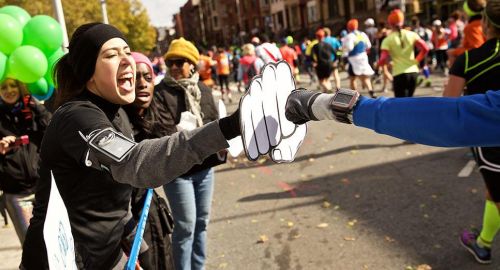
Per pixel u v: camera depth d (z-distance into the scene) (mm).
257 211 4469
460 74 2662
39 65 3041
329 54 11008
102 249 1593
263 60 10750
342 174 5328
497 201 2699
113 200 1573
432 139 974
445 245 3355
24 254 1606
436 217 3828
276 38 42594
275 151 1236
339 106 1097
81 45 1460
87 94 1540
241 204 4715
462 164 5113
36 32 3180
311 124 8547
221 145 1169
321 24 37781
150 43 41031
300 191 4906
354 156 6023
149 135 2578
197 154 1167
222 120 1175
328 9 36844
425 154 5699
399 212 4020
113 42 1479
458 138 952
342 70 18250
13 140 2771
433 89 10453
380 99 1064
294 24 43156
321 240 3668
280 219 4195
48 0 15539
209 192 2928
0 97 2967
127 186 1617
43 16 3287
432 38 13805
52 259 1045
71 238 1250
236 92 16703
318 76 11227
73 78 1555
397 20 6504
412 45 6469
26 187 2920
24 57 2973
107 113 1573
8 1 14180
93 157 1313
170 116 2684
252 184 5363
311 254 3467
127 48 1538
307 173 5543
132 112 2559
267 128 1202
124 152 1226
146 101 2520
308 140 7234
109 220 1589
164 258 2250
